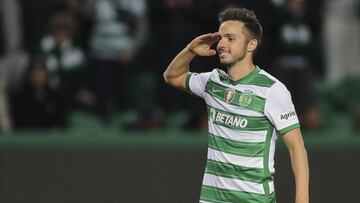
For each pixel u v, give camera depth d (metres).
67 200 27.58
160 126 33.00
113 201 27.48
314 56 34.47
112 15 34.41
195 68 32.41
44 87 32.50
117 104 34.25
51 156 27.67
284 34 33.47
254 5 32.84
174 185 27.39
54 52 33.00
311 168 27.44
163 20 33.38
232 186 18.16
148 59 34.69
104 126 33.31
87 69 34.03
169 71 19.48
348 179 27.38
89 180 27.55
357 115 33.97
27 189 27.69
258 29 18.23
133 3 34.81
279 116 17.91
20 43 36.84
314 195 27.45
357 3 38.84
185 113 33.53
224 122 18.25
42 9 36.78
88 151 27.56
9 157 27.70
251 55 18.27
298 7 33.75
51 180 27.62
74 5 35.31
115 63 34.25
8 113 32.91
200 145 27.41
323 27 37.00
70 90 32.91
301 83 33.53
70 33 33.38
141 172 27.45
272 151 18.22
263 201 18.08
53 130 32.41
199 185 27.38
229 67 18.34
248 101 18.03
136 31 34.81
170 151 27.44
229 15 18.23
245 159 18.06
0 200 27.72
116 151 27.52
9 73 35.41
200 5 32.91
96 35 34.31
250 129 18.00
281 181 27.00
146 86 34.50
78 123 32.78
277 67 33.31
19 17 36.94
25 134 27.95
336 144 27.41
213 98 18.50
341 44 37.97
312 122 33.25
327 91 35.56
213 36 18.77
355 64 38.12
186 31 33.12
